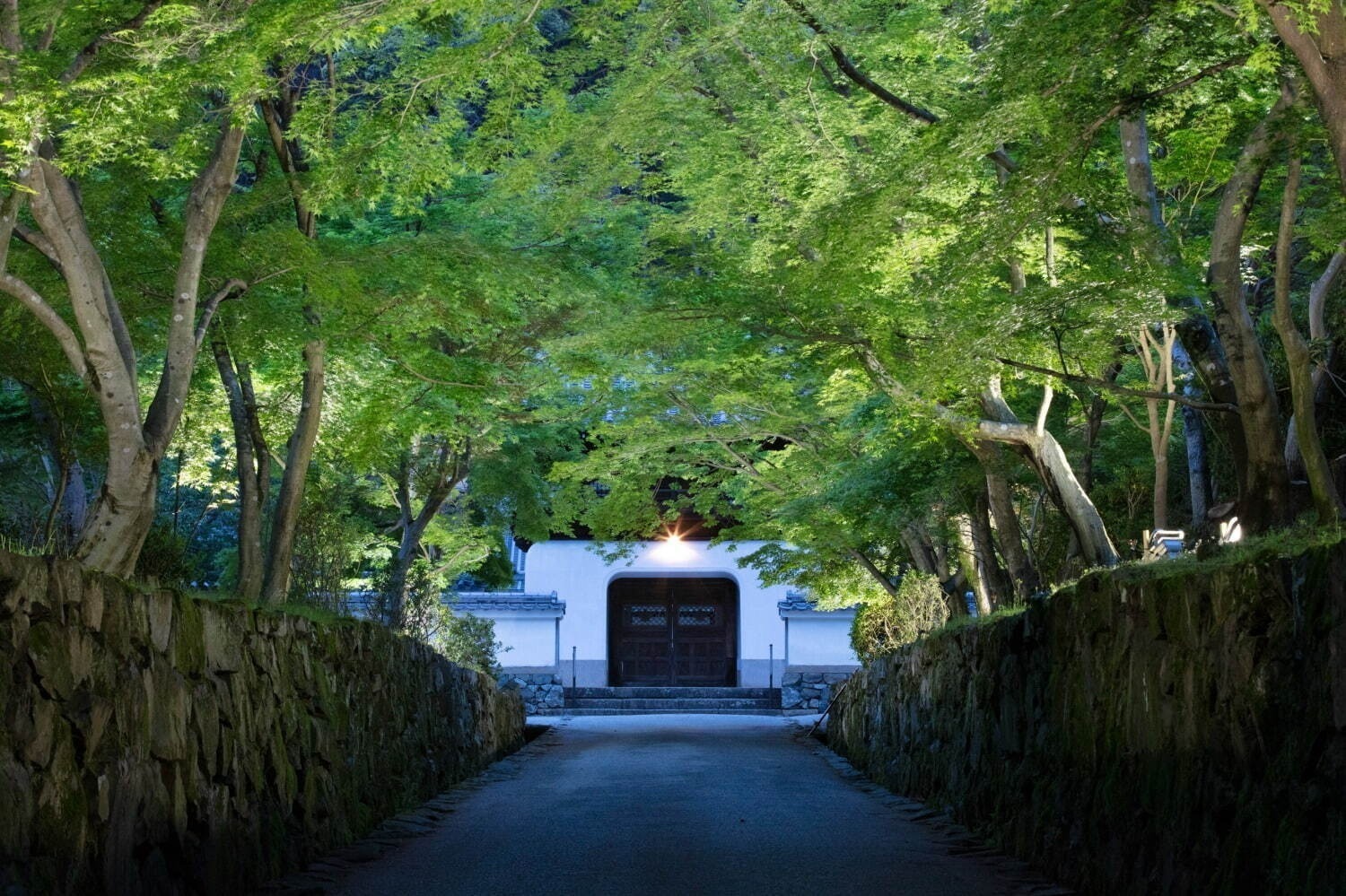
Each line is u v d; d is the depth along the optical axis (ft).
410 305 39.29
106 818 16.88
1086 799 23.27
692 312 39.58
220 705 21.90
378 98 33.91
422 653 43.45
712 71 41.09
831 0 33.86
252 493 38.01
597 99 43.96
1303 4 20.25
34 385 36.27
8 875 14.16
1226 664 17.80
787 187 38.96
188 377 28.84
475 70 28.71
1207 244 33.68
